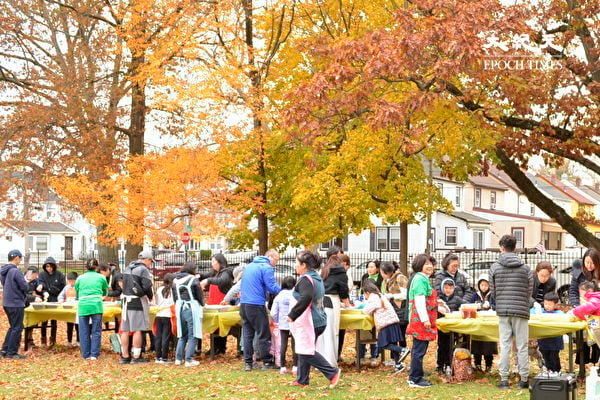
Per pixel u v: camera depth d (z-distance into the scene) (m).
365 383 10.90
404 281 12.84
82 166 23.33
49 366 13.34
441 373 11.70
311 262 10.42
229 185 21.09
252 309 12.26
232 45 20.14
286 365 12.86
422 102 15.79
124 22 21.73
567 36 19.27
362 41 16.75
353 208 19.50
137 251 24.73
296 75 21.14
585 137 18.80
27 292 15.19
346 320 11.84
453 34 15.37
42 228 65.94
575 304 11.38
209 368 12.71
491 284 10.46
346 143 19.11
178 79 19.03
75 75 25.17
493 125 18.97
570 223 22.12
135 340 13.62
